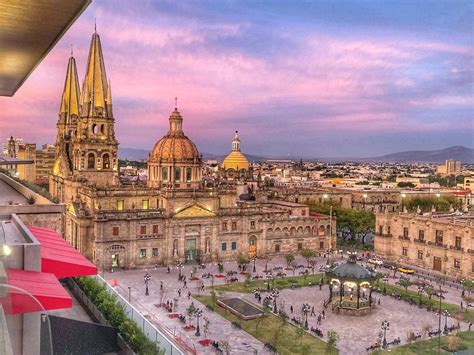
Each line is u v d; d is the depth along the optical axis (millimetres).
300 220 146000
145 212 122688
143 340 39594
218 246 132875
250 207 140500
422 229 130000
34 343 23047
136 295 95375
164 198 127312
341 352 68562
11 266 24312
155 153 142000
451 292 104438
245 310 85438
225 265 127875
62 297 22578
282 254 143000
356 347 70750
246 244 136375
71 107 169750
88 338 38875
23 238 27531
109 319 42406
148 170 144375
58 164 169750
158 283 106188
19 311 21453
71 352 37031
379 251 141750
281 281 110438
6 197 56031
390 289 106125
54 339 36938
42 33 15633
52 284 23750
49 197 72000
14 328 22672
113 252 119188
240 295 97812
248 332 76375
